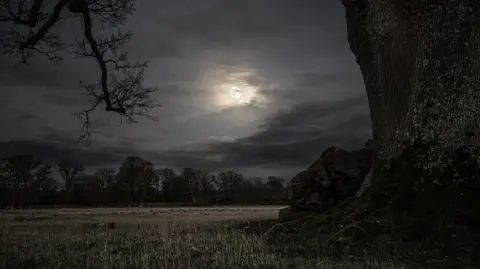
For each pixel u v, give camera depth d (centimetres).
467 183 960
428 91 1151
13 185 7081
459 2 1130
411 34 1271
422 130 1137
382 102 1422
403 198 1042
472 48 1081
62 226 1978
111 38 1802
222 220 2311
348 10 1719
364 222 1016
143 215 3200
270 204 7238
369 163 1694
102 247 1196
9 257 1019
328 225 1173
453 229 880
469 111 1042
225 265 917
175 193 8650
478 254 804
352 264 846
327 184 1656
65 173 8350
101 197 7656
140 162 8456
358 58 1662
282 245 1110
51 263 959
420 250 877
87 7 1662
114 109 1822
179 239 1241
